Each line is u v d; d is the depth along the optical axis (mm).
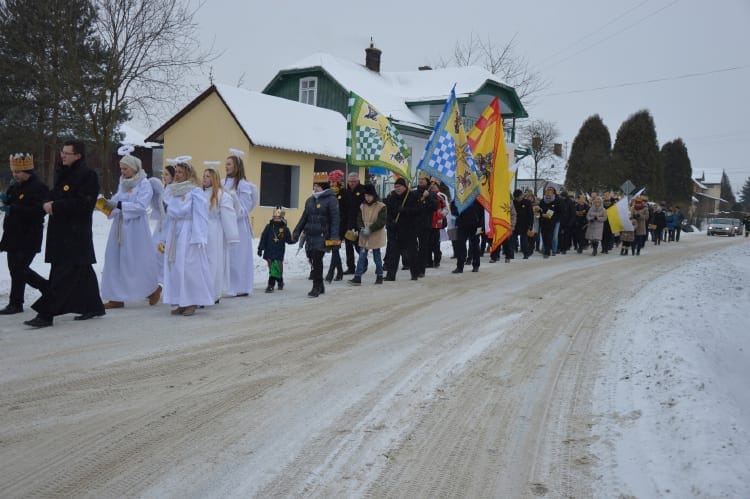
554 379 5965
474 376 6016
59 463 3980
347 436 4547
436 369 6199
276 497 3654
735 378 6477
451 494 3754
